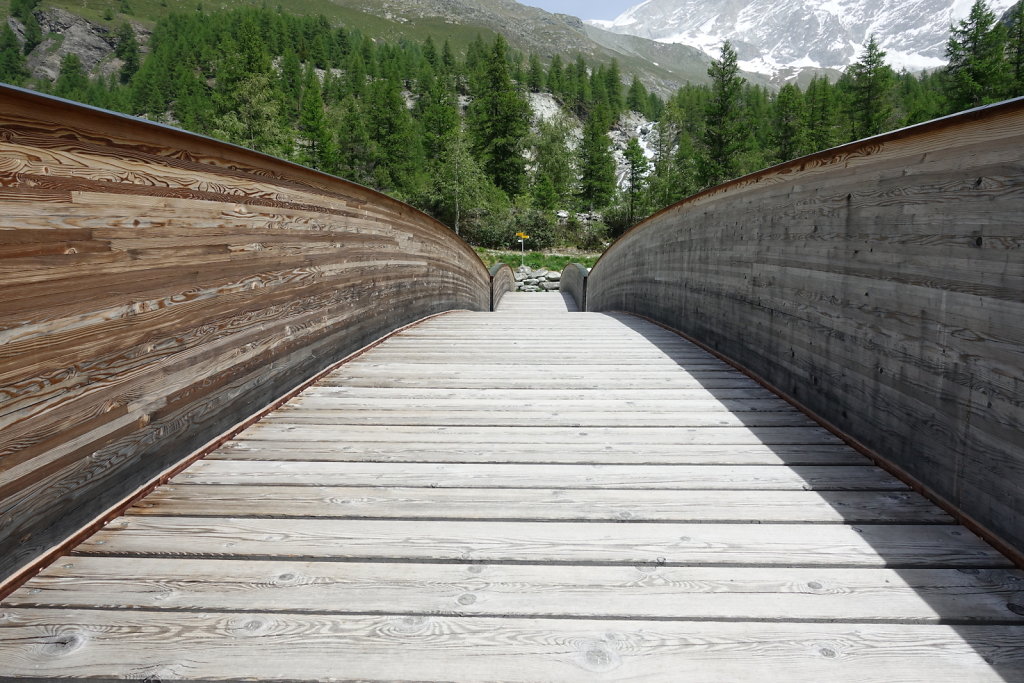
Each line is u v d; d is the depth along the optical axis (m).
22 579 1.39
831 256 2.57
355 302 4.03
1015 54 32.09
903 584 1.43
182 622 1.28
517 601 1.36
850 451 2.31
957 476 1.77
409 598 1.37
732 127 44.66
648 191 46.31
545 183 47.97
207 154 2.20
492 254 35.84
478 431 2.52
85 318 1.58
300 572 1.47
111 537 1.62
